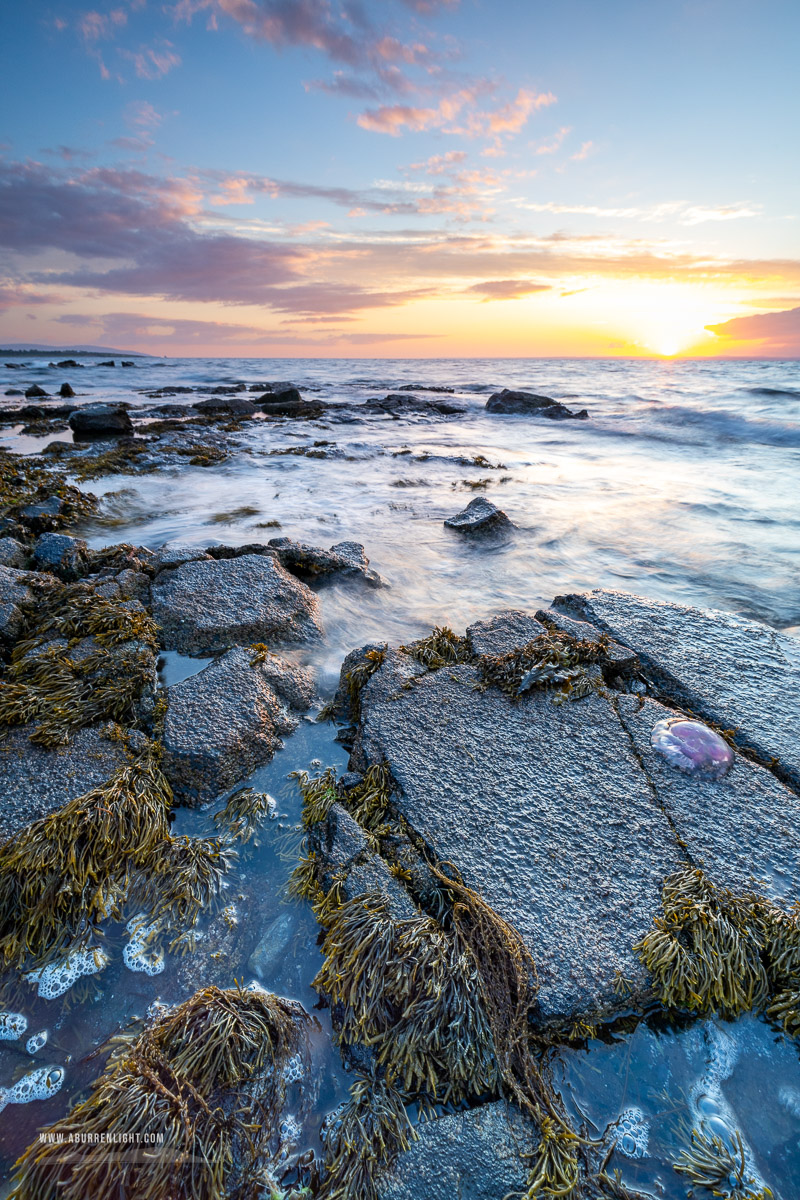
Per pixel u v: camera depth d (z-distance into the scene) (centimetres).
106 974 269
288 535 909
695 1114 224
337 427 2339
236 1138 210
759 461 1551
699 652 494
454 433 2230
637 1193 202
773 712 424
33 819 322
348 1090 229
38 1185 189
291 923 294
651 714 414
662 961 257
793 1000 255
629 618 548
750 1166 210
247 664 471
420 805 337
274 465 1498
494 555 829
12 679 451
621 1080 235
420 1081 226
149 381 4625
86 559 672
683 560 812
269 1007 245
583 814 333
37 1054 237
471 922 263
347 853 310
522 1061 230
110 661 464
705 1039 251
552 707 421
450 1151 204
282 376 5669
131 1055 224
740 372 5475
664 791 350
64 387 3180
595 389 3956
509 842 314
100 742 387
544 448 1883
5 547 658
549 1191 196
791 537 902
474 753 377
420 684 447
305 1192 199
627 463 1585
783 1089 234
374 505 1107
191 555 684
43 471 1230
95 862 306
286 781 391
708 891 287
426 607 661
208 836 348
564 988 249
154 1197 189
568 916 277
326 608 639
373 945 253
